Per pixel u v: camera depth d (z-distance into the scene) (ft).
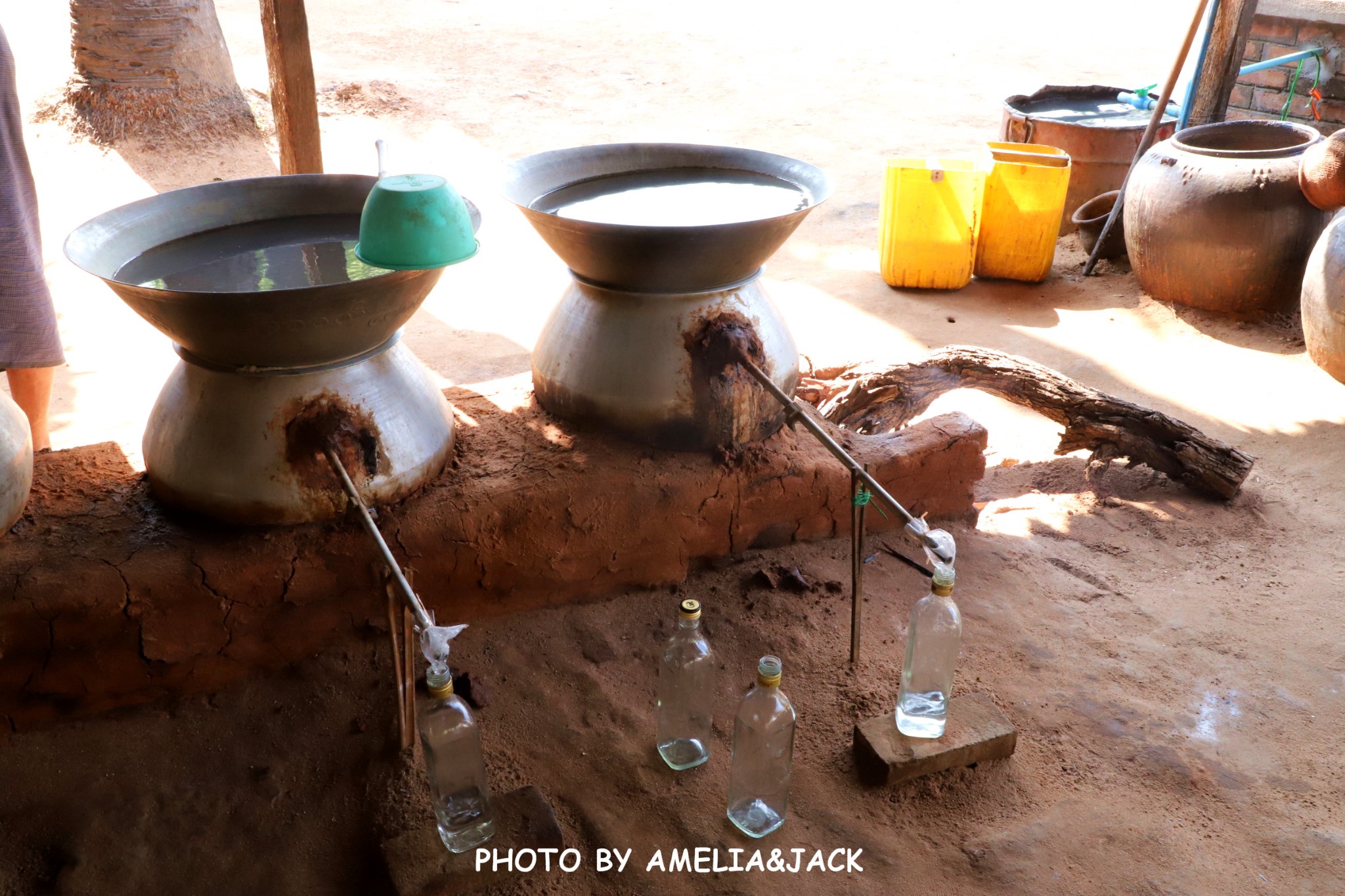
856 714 8.16
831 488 9.71
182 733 7.78
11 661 7.39
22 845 7.02
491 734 7.89
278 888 6.79
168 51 26.13
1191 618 9.49
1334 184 14.80
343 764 7.55
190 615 7.74
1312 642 9.18
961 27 41.98
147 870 6.88
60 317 17.80
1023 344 16.60
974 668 8.72
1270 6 21.77
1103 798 7.49
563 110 31.99
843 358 15.72
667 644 8.55
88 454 8.99
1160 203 16.70
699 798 7.45
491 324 17.81
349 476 7.90
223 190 8.50
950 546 7.22
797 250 21.38
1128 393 14.76
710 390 8.91
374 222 6.95
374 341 7.80
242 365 7.49
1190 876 6.88
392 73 34.22
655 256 8.07
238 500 7.80
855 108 32.30
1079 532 10.95
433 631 6.30
